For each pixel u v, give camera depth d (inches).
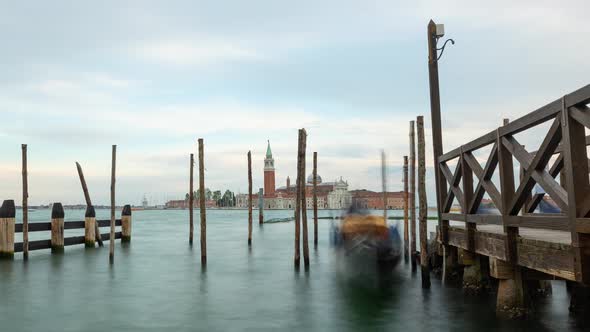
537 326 388.2
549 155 275.6
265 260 931.3
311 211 6879.9
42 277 709.3
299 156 781.3
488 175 389.7
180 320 456.1
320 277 705.0
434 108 594.9
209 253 1076.5
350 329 417.7
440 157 563.2
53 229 979.3
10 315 476.1
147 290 611.5
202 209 823.7
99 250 1071.0
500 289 398.9
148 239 1509.6
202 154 828.6
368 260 673.6
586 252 242.8
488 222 392.8
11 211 868.0
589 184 242.7
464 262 516.4
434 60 598.2
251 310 496.4
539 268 302.2
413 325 424.5
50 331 416.8
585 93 223.5
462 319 436.5
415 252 783.1
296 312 486.0
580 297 427.8
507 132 325.4
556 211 574.2
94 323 445.1
